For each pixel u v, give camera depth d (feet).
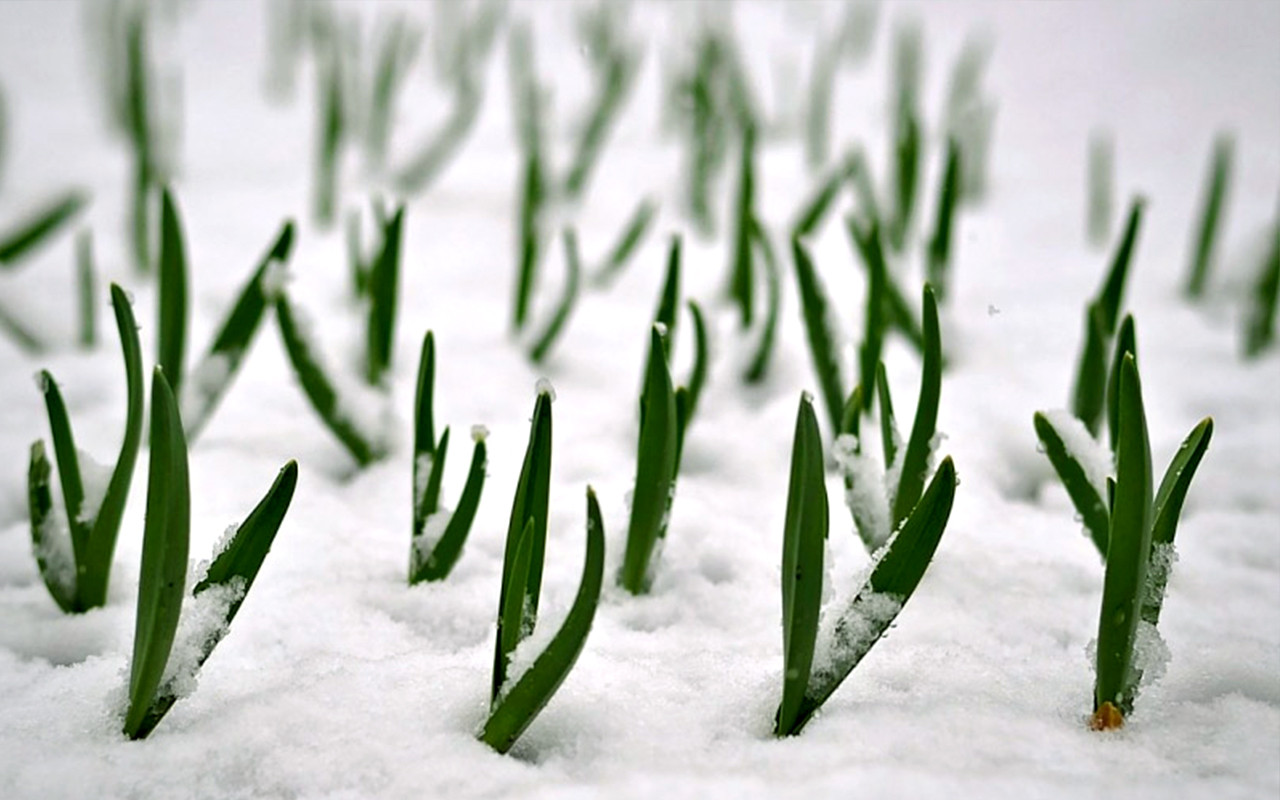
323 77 5.10
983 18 8.93
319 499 2.65
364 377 3.11
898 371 3.28
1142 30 8.47
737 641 2.30
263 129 5.86
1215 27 8.39
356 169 5.27
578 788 1.95
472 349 3.45
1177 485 2.08
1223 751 2.02
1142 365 3.45
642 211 3.90
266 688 2.15
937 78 7.20
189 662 2.06
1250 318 3.43
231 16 8.05
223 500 2.63
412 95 6.54
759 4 8.96
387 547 2.53
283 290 2.65
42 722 2.09
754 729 2.08
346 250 4.30
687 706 2.12
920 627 2.33
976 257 4.42
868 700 2.13
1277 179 5.45
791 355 3.45
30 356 3.29
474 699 2.11
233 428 2.90
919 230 4.66
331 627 2.32
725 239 4.61
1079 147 6.09
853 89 6.92
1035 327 3.72
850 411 2.48
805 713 2.07
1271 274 3.38
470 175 5.28
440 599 2.37
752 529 2.61
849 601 2.11
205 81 6.69
